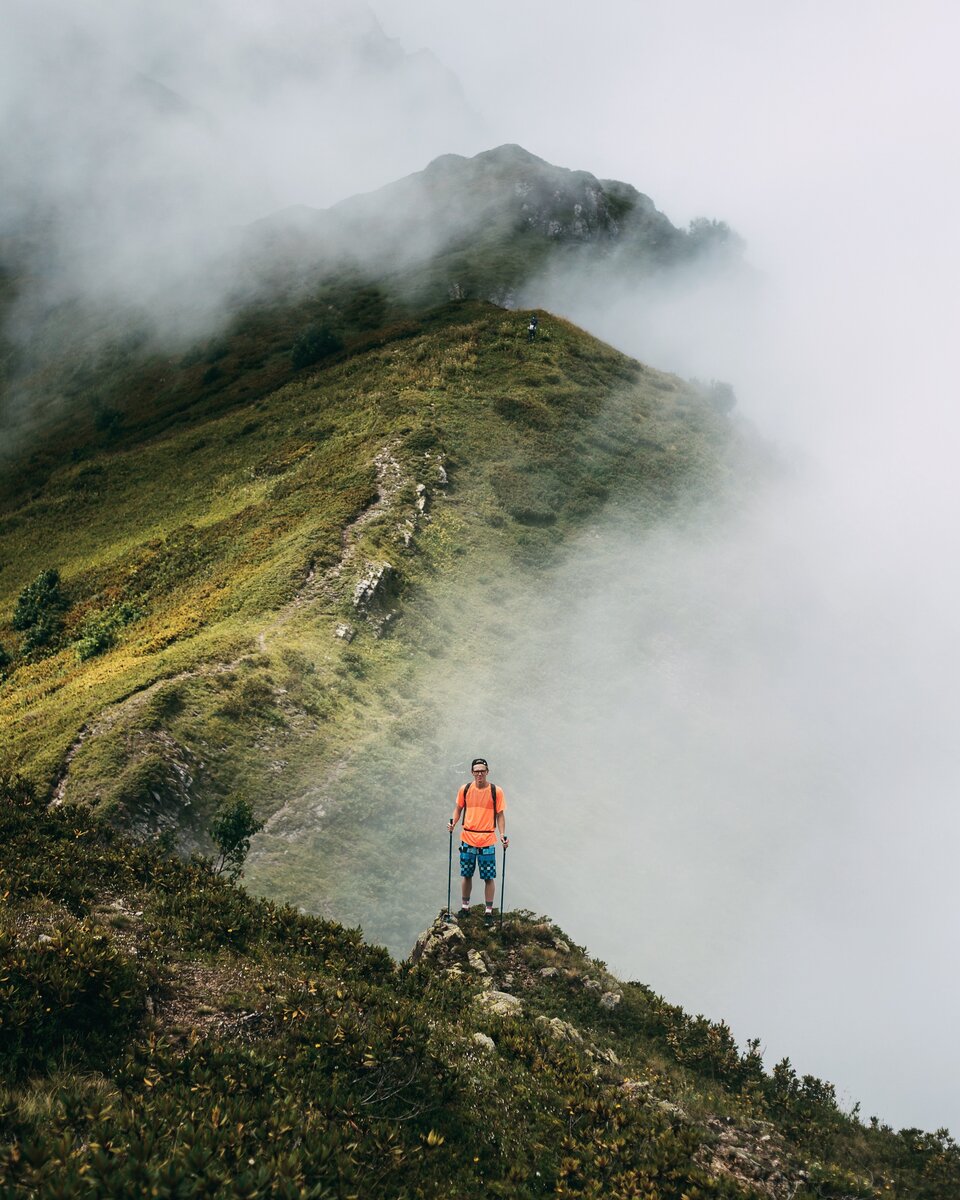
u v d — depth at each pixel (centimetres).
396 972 1194
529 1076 934
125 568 5825
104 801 2888
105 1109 584
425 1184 654
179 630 4309
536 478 6462
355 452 6334
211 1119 604
